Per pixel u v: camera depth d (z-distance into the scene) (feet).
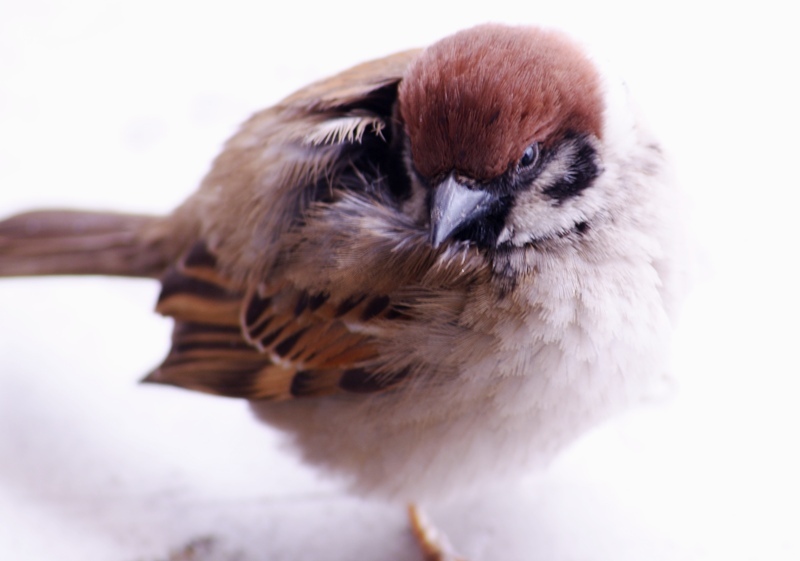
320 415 3.33
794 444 3.39
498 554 3.36
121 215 3.43
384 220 3.29
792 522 3.35
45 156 3.57
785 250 3.47
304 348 3.32
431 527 3.37
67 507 3.39
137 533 3.38
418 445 3.31
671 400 3.42
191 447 3.43
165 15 3.87
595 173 3.28
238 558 3.37
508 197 3.27
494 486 3.34
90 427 3.43
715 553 3.34
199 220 3.36
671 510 3.37
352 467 3.34
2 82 3.63
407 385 3.30
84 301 3.50
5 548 3.37
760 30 3.60
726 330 3.44
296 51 3.62
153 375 3.36
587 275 3.28
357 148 3.30
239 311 3.34
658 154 3.30
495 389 3.28
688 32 3.60
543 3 3.66
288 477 3.41
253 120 3.35
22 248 3.42
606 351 3.28
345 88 3.32
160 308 3.36
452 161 3.26
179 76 3.62
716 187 3.50
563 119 3.27
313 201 3.31
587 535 3.36
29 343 3.48
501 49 3.26
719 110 3.54
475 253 3.28
